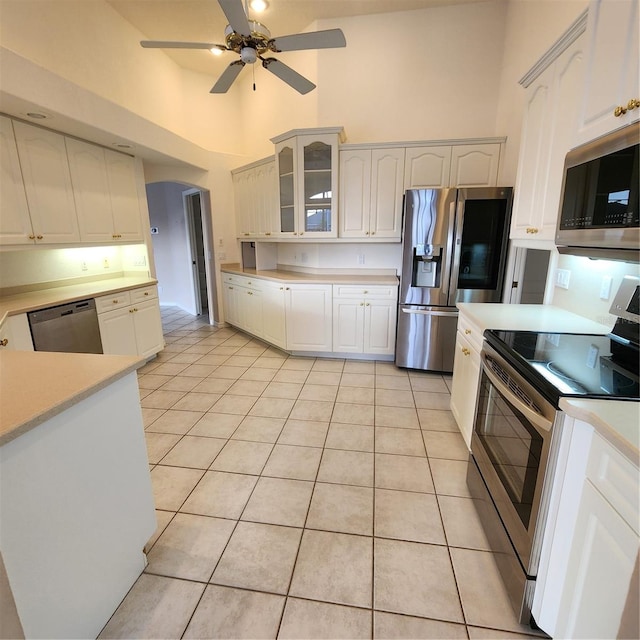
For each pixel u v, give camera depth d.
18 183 2.61
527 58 2.97
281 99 4.30
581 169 1.41
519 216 2.20
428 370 3.55
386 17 3.61
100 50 3.29
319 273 4.29
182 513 1.79
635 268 1.62
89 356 1.44
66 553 1.11
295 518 1.76
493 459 1.59
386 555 1.56
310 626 1.28
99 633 1.26
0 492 0.90
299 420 2.66
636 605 0.78
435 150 3.44
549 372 1.24
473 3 3.43
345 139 3.89
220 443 2.37
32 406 1.01
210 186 4.89
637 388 1.12
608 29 1.29
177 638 1.25
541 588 1.21
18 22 2.52
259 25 2.37
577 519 1.06
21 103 2.29
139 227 3.85
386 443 2.37
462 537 1.64
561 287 2.25
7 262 2.95
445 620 1.30
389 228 3.67
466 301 3.27
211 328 5.33
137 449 1.44
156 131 3.59
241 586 1.42
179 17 3.59
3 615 0.92
